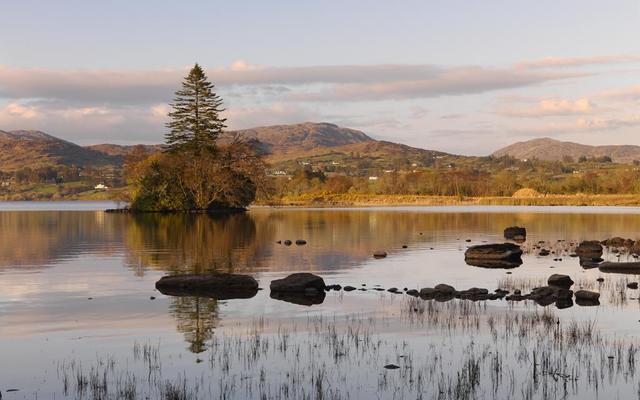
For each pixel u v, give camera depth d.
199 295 24.23
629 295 24.05
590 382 13.72
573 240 52.06
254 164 110.19
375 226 68.94
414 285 27.00
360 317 20.05
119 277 29.30
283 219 84.00
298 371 14.47
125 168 118.19
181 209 105.62
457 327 18.59
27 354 15.88
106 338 17.41
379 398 12.80
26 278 29.05
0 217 96.62
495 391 13.21
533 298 23.19
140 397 12.81
